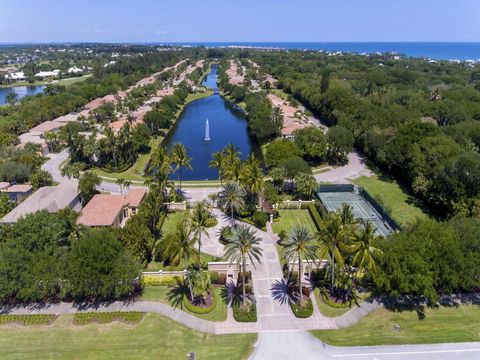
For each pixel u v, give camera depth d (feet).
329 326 164.25
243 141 476.54
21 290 164.35
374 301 178.50
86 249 169.58
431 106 469.16
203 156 420.77
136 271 173.58
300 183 281.13
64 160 384.27
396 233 188.14
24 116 494.18
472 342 155.12
